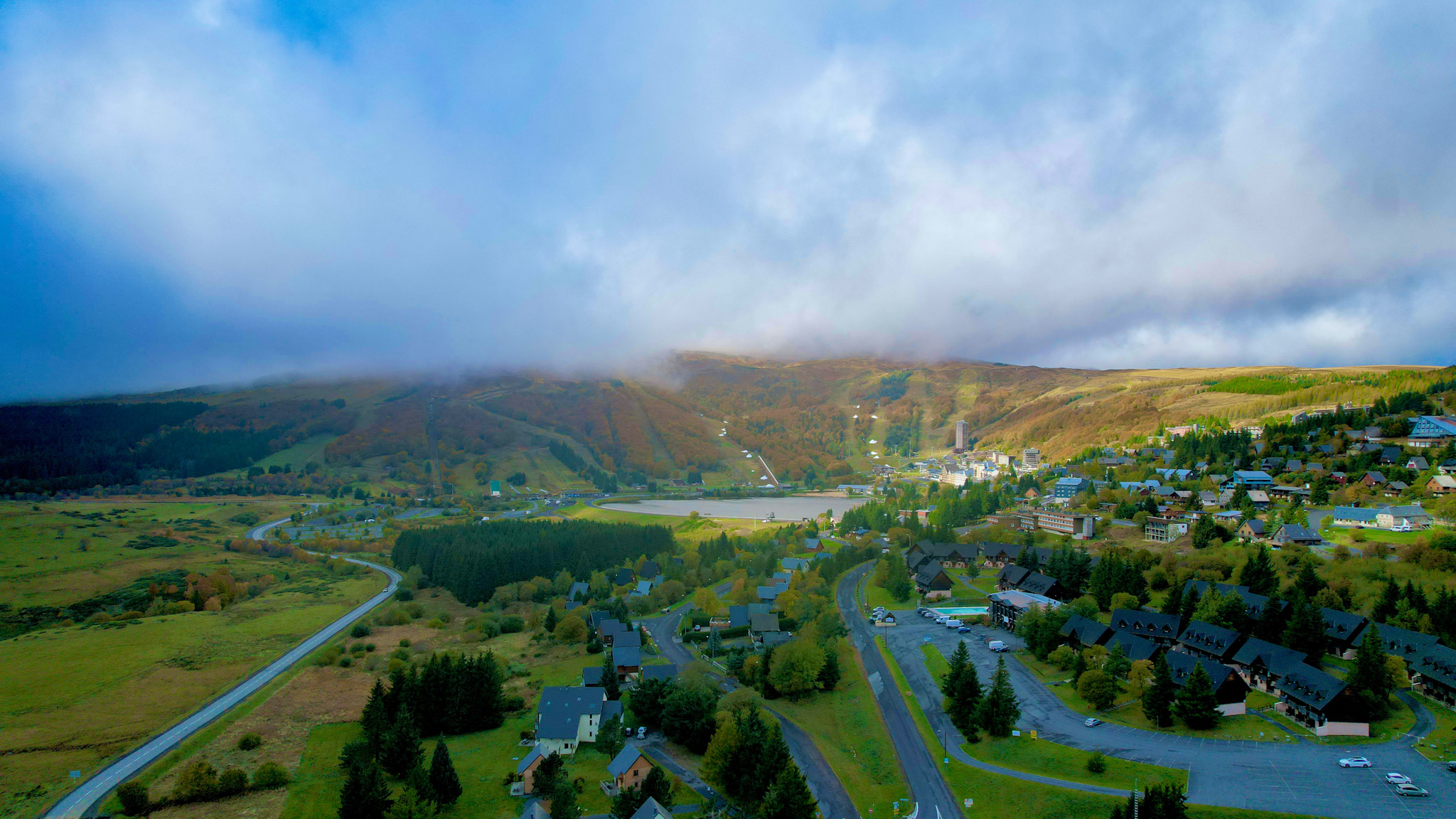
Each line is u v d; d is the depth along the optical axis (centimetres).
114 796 11950
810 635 16725
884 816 10638
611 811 10944
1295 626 14475
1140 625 16362
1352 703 11725
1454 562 16738
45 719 15150
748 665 16338
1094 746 11875
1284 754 11238
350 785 10712
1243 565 18588
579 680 17000
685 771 12450
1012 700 12669
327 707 15700
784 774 10138
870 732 13288
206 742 13938
